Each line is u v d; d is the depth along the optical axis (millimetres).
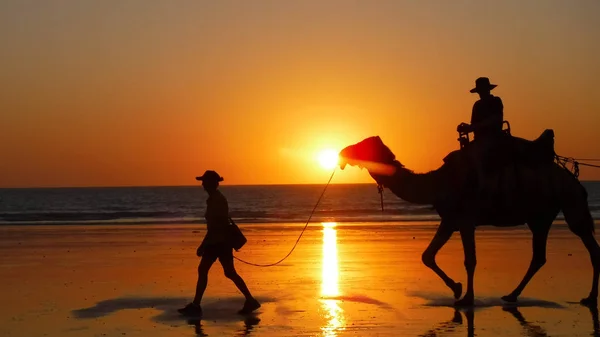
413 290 11727
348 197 105125
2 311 10188
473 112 10797
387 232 24922
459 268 14523
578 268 14422
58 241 22062
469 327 8883
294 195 123062
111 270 14617
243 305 10492
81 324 9266
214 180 10133
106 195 135375
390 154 10836
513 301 10656
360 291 11625
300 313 9820
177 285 12500
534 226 10883
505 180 10430
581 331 8648
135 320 9500
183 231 26516
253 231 26047
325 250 18188
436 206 10711
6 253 18219
